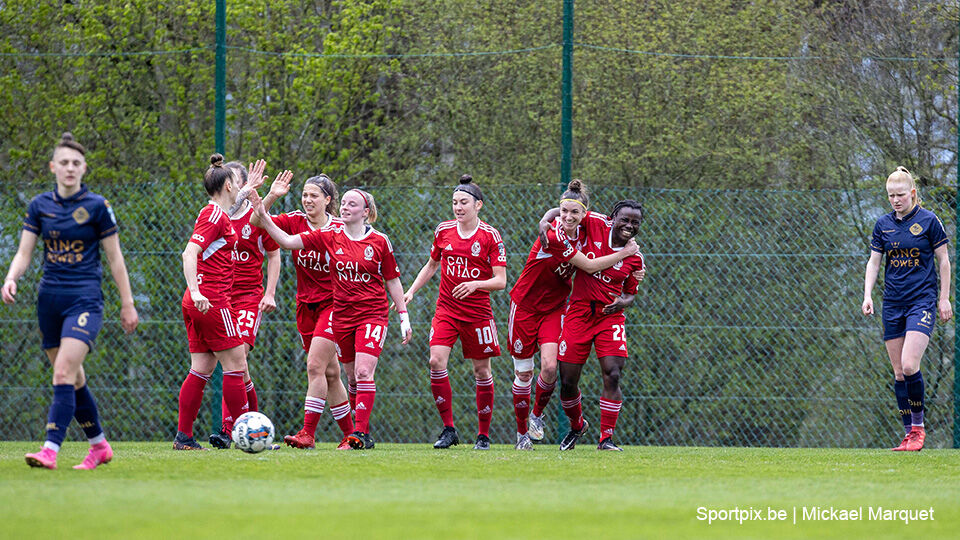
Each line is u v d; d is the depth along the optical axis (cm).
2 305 3266
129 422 3328
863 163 4547
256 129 4653
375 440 3409
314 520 1085
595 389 3481
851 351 3284
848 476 1709
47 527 1020
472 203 2448
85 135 4750
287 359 3375
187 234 3253
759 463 2020
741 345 3309
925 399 3206
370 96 4816
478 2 4909
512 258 3244
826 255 3275
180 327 3288
